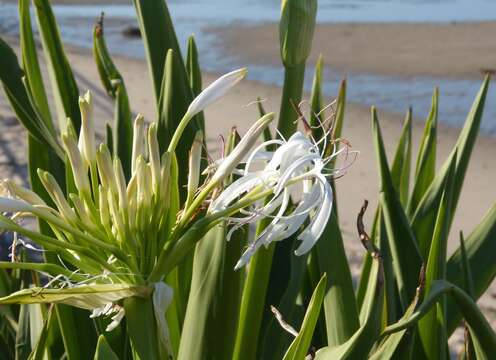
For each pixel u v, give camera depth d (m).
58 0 19.64
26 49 2.19
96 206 1.79
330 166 2.14
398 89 10.27
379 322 1.83
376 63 11.92
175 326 2.04
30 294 1.73
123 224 1.75
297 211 1.77
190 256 2.13
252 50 13.12
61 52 2.20
